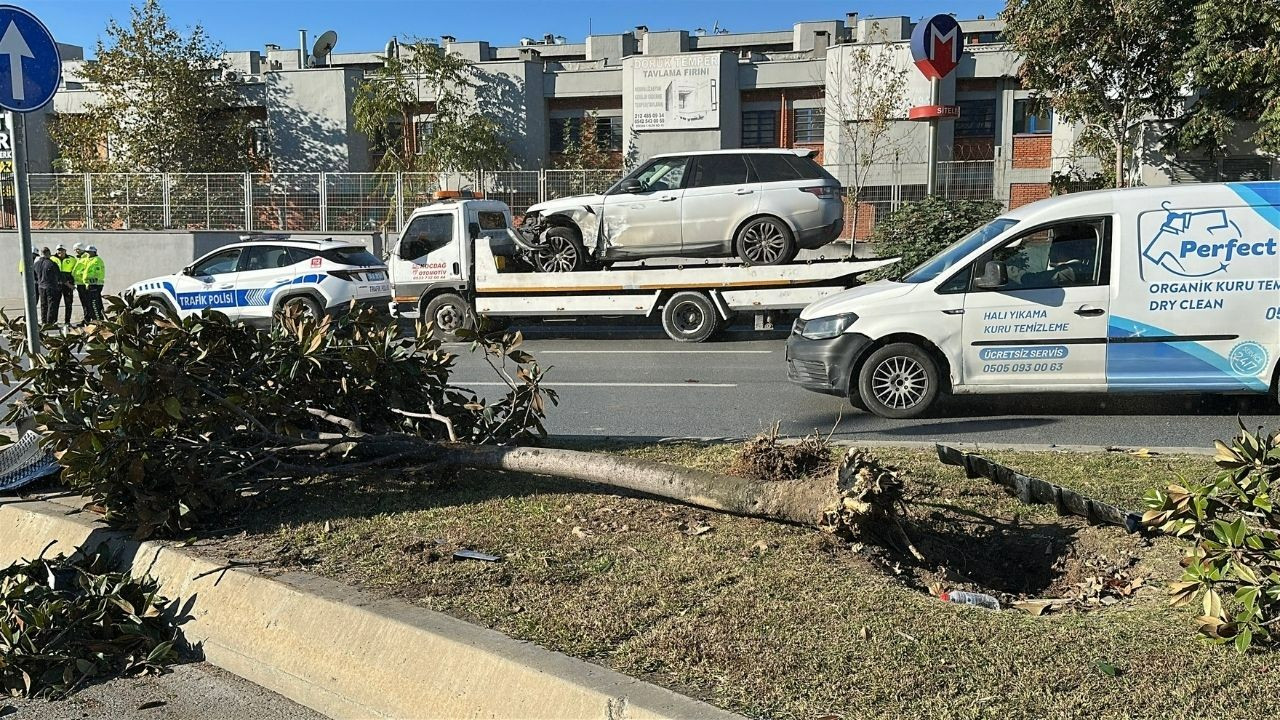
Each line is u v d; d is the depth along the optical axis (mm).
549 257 16188
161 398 5027
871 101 29578
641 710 3268
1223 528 3574
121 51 31969
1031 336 9008
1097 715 3164
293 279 17422
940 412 9547
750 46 49719
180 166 32125
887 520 4805
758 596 4160
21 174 7070
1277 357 8711
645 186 15617
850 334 9305
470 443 6191
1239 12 20828
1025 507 5445
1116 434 8328
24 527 5504
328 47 41781
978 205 16750
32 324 7055
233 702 4066
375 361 5867
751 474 5625
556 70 34531
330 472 5773
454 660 3744
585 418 9484
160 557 4902
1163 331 8828
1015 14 23844
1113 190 9000
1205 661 3475
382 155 34062
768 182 15258
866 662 3551
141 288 18047
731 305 15453
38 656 4246
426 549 4840
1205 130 23047
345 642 4039
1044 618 3955
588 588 4320
